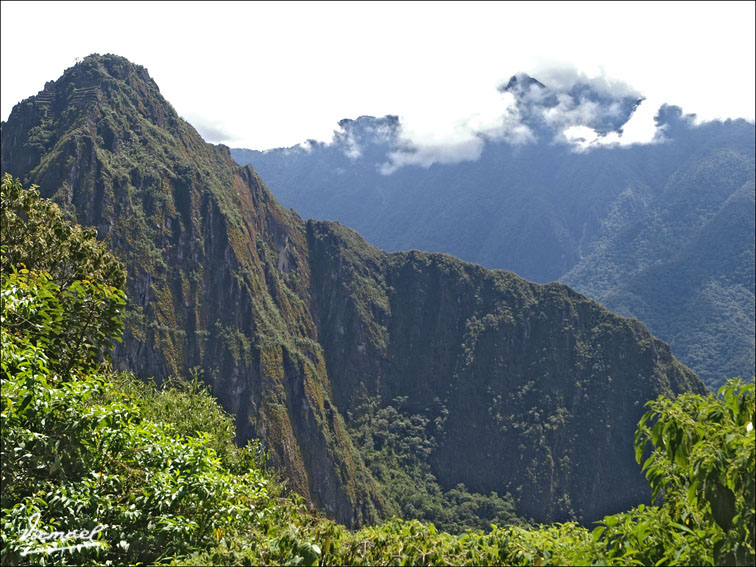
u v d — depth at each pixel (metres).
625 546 4.69
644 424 4.98
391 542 5.57
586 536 5.44
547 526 5.81
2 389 5.89
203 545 6.13
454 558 5.25
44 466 6.10
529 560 5.06
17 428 5.91
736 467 4.23
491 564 5.18
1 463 5.75
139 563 5.55
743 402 4.62
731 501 4.20
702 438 4.50
